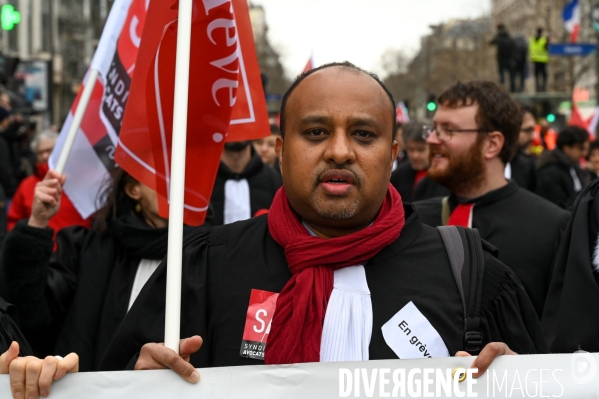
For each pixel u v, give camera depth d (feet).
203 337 7.27
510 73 85.71
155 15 9.01
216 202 17.07
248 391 6.61
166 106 8.96
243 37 10.00
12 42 113.09
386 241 7.22
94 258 11.25
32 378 6.52
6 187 25.62
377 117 7.17
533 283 11.34
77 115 11.57
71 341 10.80
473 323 7.20
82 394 6.61
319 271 7.10
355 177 7.07
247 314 7.18
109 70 11.96
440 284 7.32
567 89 114.11
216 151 8.85
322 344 6.98
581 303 8.36
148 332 7.53
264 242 7.54
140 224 11.19
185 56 7.43
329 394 6.61
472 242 7.59
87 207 12.48
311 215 7.25
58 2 135.64
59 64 130.11
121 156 9.16
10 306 8.29
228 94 8.84
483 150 12.33
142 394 6.61
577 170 24.72
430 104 37.14
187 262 7.52
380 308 7.13
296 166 7.16
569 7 85.30
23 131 26.76
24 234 10.44
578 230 8.67
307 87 7.26
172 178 7.16
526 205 11.98
